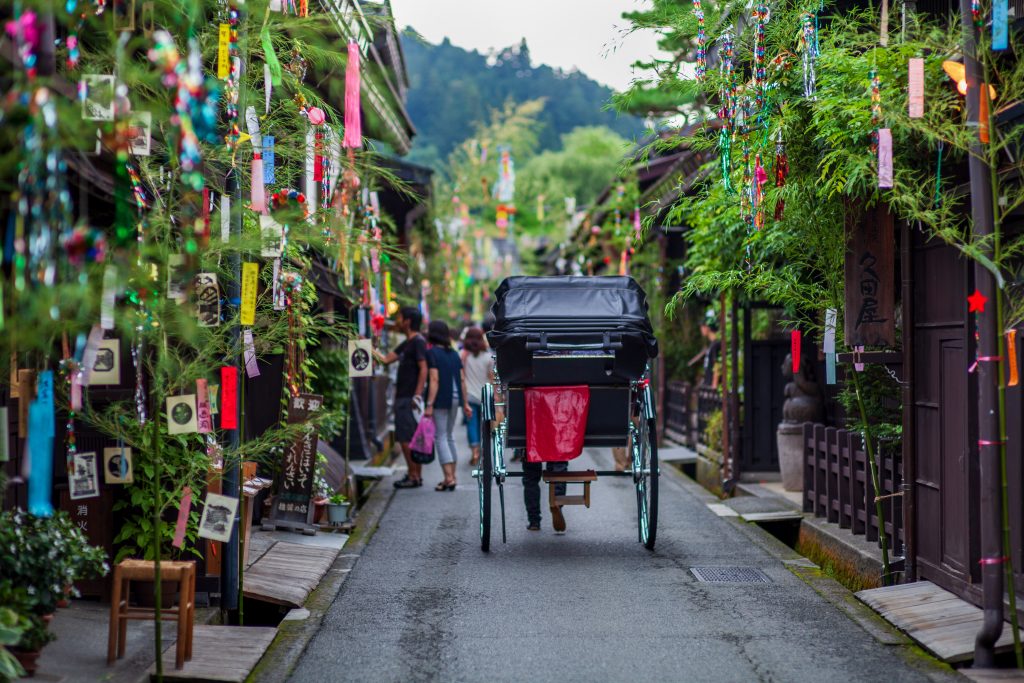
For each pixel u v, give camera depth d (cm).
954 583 709
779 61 769
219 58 571
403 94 1794
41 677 529
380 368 1877
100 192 599
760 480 1391
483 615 715
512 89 11600
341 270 1141
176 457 698
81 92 455
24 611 515
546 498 1295
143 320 530
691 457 1650
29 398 553
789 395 1317
